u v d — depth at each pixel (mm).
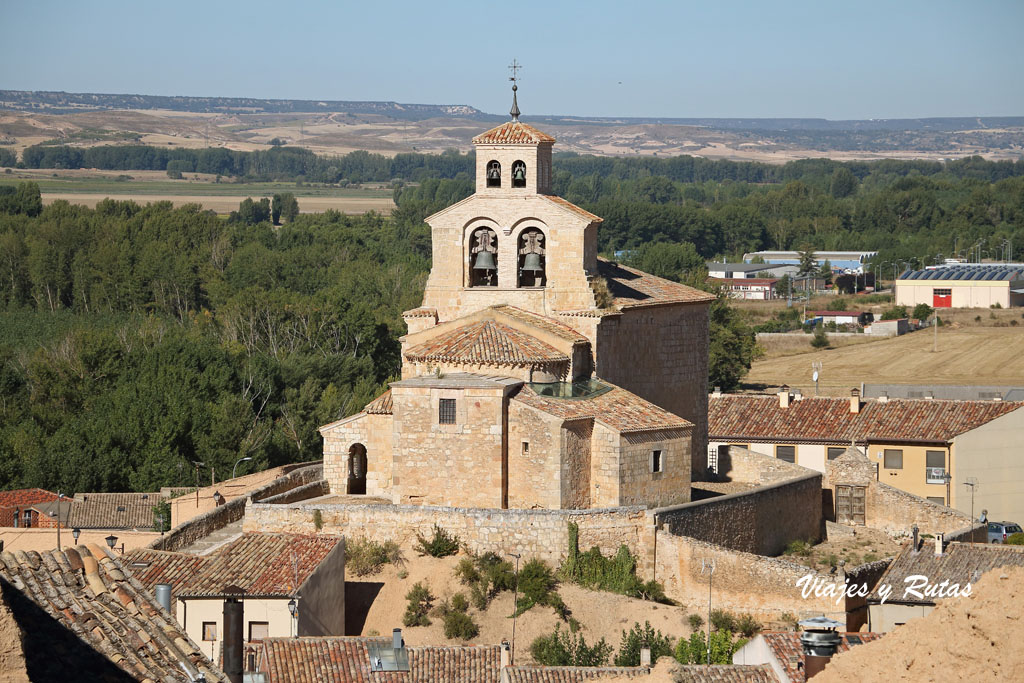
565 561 95875
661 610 92812
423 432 100625
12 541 109812
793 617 90125
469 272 110750
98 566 36719
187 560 89625
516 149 109500
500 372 102375
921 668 38625
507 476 100250
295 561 89062
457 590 94750
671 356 118375
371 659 74312
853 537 116688
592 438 100750
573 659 86625
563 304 108625
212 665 36094
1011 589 38562
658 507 101062
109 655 34625
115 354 182250
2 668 31281
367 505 98938
